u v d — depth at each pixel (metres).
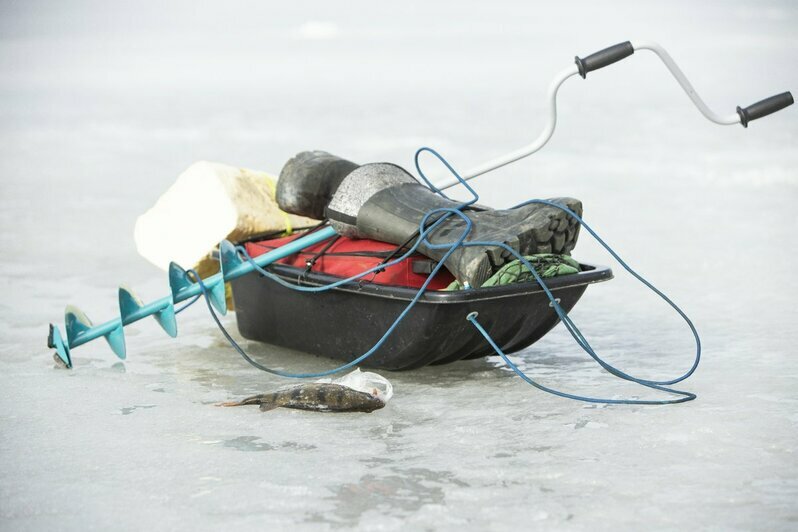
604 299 5.91
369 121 14.46
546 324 4.42
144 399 4.16
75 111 16.92
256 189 5.25
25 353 4.89
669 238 7.49
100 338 5.20
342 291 4.35
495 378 4.43
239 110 16.41
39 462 3.45
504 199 9.06
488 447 3.53
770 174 10.11
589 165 10.78
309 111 15.90
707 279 6.28
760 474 3.24
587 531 2.86
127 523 2.97
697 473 3.25
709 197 9.07
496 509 3.01
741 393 4.10
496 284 4.06
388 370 4.48
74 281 6.45
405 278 4.27
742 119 4.59
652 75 19.67
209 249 5.09
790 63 20.80
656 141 12.28
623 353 4.82
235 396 4.21
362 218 4.38
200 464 3.40
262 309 4.87
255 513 3.01
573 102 16.09
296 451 3.52
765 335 5.04
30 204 9.31
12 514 3.04
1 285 6.33
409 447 3.54
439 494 3.13
